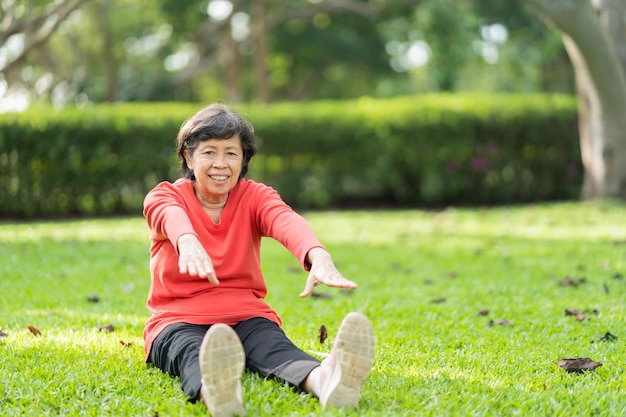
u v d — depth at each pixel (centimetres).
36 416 286
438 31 2058
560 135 1462
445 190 1459
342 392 276
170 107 1352
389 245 876
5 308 499
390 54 3039
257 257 345
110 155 1286
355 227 1080
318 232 1021
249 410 275
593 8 1152
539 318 467
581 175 1480
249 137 337
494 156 1452
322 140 1415
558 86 2686
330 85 3394
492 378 331
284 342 317
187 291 334
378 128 1420
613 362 363
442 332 431
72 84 2177
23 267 676
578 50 1180
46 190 1249
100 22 2200
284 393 295
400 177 1455
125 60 2741
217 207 341
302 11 2342
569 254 755
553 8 1130
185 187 340
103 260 736
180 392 306
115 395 307
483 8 2094
